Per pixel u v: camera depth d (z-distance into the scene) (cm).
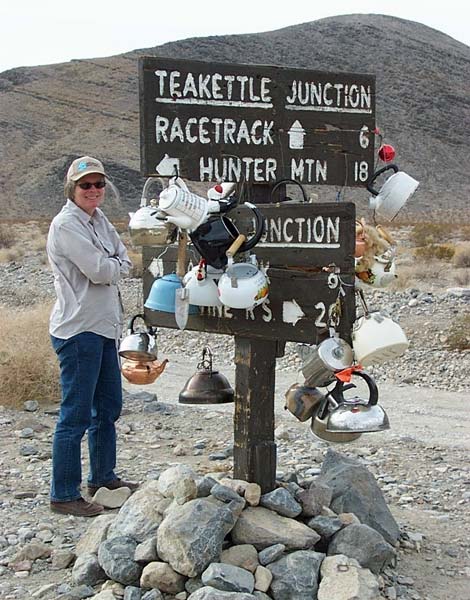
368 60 13450
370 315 420
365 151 491
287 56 13850
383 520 495
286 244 437
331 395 445
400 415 1033
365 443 805
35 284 2384
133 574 427
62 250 524
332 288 419
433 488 645
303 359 483
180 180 452
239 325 461
